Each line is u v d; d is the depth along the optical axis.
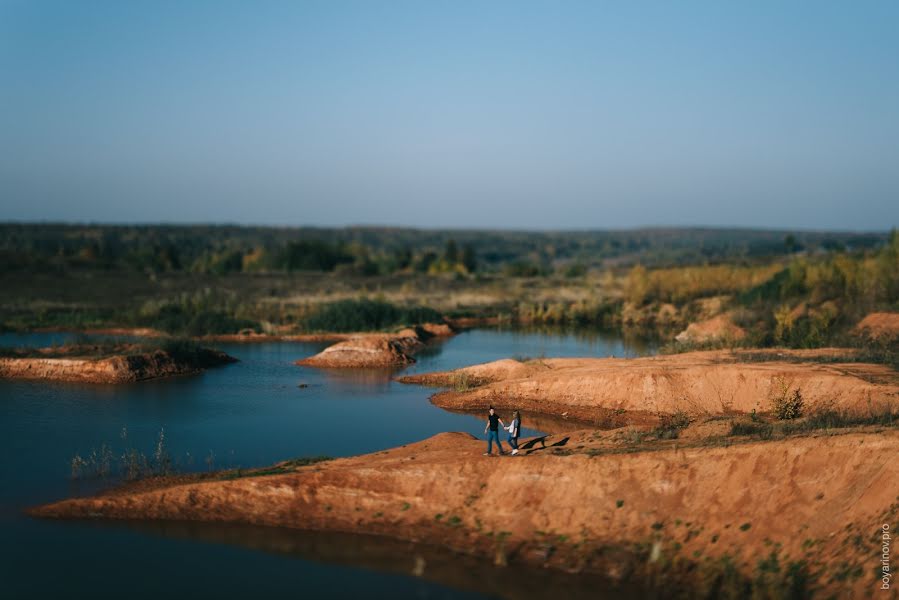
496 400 32.00
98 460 22.98
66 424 27.75
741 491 16.33
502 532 17.23
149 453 23.89
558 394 31.28
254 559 16.50
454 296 86.00
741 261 123.81
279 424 28.30
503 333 61.62
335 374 40.12
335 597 14.87
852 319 46.31
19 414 29.31
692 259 195.75
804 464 16.28
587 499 17.42
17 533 17.56
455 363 44.38
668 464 17.52
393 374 40.25
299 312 62.91
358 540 17.42
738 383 28.39
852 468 15.69
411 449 22.22
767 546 14.98
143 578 15.50
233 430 27.23
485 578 15.65
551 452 20.00
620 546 16.14
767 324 49.47
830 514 15.02
